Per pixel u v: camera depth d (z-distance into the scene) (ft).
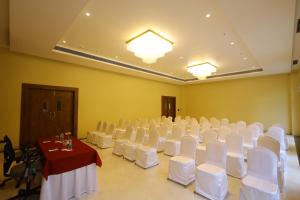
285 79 27.84
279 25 11.39
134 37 14.94
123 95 28.19
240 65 24.68
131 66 25.21
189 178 10.37
